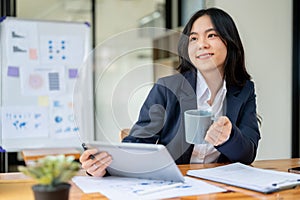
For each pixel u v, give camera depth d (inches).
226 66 60.8
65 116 128.6
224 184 45.7
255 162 64.2
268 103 131.0
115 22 154.5
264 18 129.3
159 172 47.1
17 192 42.3
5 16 134.3
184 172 52.8
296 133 133.3
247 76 64.9
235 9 126.6
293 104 133.0
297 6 131.5
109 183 46.3
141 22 157.6
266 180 45.8
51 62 128.3
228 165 55.8
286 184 43.9
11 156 134.6
